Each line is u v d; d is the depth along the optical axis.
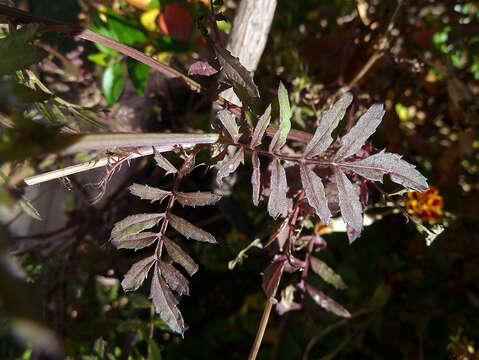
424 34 0.34
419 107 0.37
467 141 0.34
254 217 0.35
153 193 0.17
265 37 0.24
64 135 0.11
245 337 0.36
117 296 0.35
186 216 0.35
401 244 0.34
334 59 0.32
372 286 0.35
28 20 0.18
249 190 0.34
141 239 0.17
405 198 0.21
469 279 0.34
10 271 0.08
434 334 0.34
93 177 0.23
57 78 0.30
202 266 0.37
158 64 0.19
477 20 0.33
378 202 0.23
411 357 0.34
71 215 0.31
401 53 0.33
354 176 0.20
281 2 0.36
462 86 0.32
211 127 0.18
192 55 0.32
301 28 0.37
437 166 0.36
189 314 0.37
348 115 0.24
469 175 0.37
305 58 0.34
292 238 0.21
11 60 0.14
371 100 0.32
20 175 0.13
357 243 0.33
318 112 0.27
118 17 0.28
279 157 0.17
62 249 0.31
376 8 0.32
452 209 0.34
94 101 0.32
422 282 0.35
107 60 0.29
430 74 0.36
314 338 0.30
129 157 0.17
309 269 0.27
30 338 0.07
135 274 0.17
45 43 0.29
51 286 0.30
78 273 0.31
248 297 0.36
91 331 0.32
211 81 0.26
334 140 0.21
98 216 0.30
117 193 0.30
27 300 0.07
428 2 0.33
